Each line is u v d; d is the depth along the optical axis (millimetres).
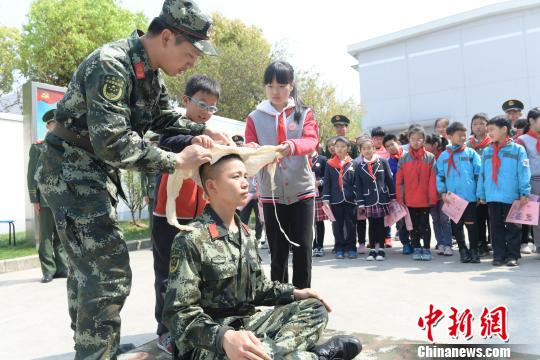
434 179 5367
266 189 2998
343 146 6043
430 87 19469
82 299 1952
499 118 4875
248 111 19141
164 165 1846
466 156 5160
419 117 19719
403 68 20109
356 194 5785
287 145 2545
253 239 2102
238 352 1575
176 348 2018
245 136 3162
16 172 9773
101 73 1853
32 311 3945
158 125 2482
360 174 5770
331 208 5984
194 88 2852
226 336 1625
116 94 1861
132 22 21516
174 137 2471
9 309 4051
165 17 1967
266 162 2414
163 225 2717
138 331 3207
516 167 4766
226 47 19891
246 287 2006
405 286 4031
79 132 1991
